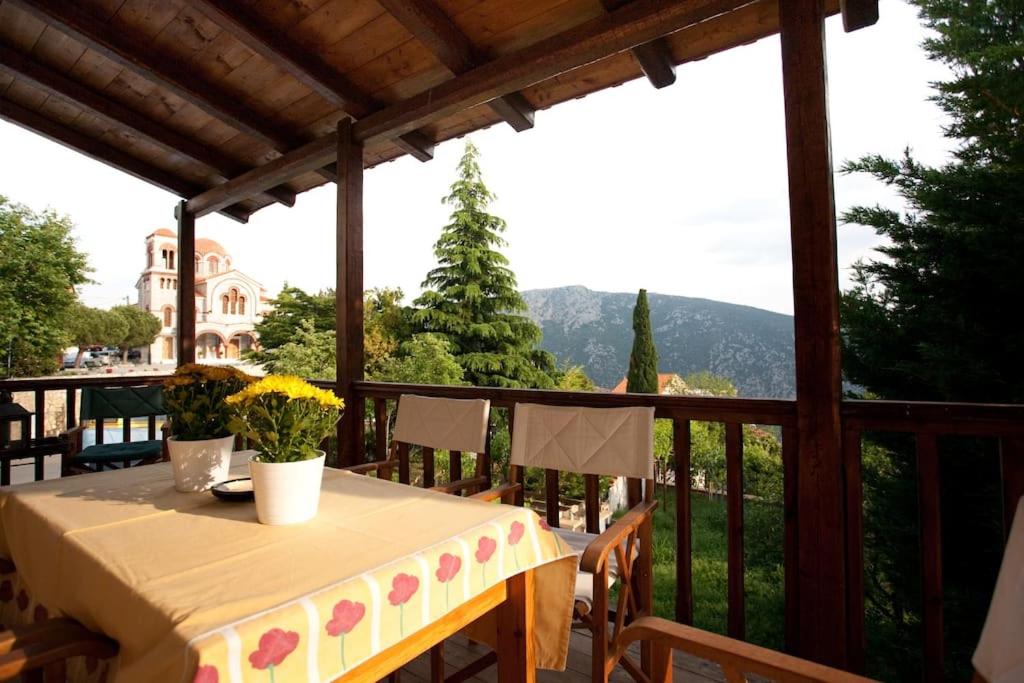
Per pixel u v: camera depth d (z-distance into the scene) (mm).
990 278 3445
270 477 1085
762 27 2410
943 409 1521
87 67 3521
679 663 1809
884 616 3818
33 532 1188
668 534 7637
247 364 18500
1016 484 1423
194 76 3441
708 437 9695
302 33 2982
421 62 3088
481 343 16406
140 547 978
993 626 740
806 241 1716
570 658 1815
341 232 3432
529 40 2762
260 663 687
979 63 3736
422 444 2340
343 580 831
